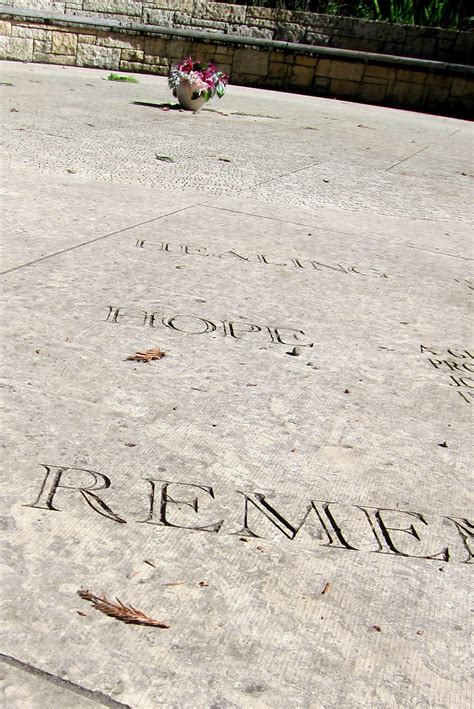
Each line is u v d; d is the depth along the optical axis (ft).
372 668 3.19
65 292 6.16
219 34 25.36
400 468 4.49
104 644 3.12
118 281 6.56
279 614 3.38
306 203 10.49
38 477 3.97
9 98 16.06
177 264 7.22
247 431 4.62
